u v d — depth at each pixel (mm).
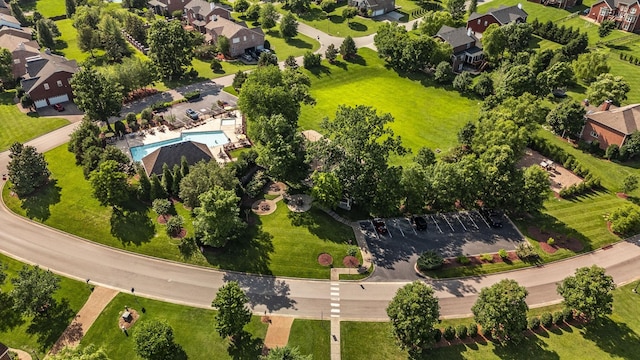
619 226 77188
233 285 56938
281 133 80000
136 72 113000
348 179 77875
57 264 68812
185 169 80250
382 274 69938
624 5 156125
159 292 65250
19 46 121812
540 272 71500
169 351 54125
